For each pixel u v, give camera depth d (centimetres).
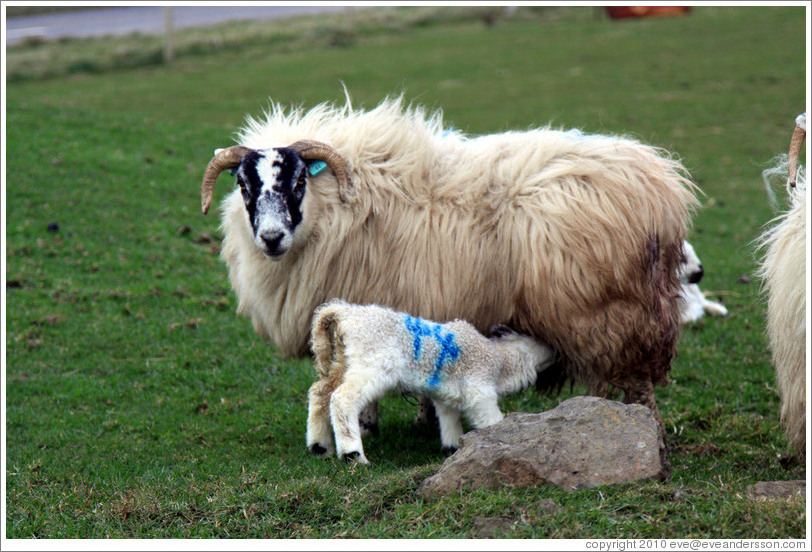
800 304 486
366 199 589
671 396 719
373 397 514
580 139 610
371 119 616
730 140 1805
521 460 437
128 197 1246
